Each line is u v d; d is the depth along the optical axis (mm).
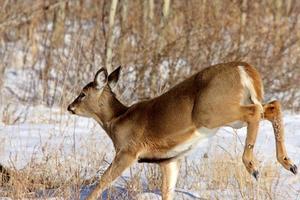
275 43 47000
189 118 22750
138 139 23859
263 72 45344
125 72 45375
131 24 48500
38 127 35094
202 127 22641
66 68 45969
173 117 23016
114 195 24234
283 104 43469
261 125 35219
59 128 33969
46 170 26203
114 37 48781
